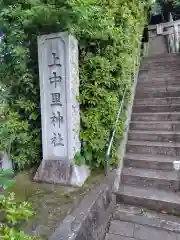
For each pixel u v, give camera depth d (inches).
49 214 72.5
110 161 112.5
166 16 402.9
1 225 56.2
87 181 100.1
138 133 137.1
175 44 329.1
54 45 99.0
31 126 113.7
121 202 99.7
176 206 89.0
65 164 100.0
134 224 86.3
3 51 110.0
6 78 113.0
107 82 112.7
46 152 104.6
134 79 189.6
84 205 76.6
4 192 89.8
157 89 178.7
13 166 112.7
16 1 98.2
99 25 110.3
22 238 49.0
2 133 103.0
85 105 112.4
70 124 99.0
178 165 108.8
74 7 84.6
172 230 81.4
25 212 62.9
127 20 152.4
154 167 113.4
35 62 111.5
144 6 257.4
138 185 106.3
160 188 102.3
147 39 337.1
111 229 84.7
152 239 78.3
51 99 102.0
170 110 155.0
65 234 60.0
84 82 111.5
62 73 98.6
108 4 137.8
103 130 110.3
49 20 92.3
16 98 113.5
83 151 107.9
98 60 111.0
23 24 99.0
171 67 215.9
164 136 130.3
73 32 98.9
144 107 162.9
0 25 103.3
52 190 91.9
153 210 93.5
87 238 67.6
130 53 156.7
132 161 118.0
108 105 112.8
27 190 92.7
